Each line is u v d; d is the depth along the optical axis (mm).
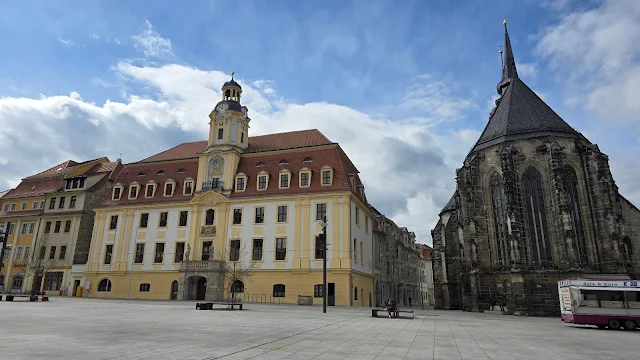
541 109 45812
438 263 59125
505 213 42625
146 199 60469
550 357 12461
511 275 38219
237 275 49594
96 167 73812
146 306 34250
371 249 61688
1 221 69562
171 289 55188
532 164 41844
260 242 53219
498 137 45125
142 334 14938
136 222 59625
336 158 54562
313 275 49906
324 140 58750
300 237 51688
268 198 54125
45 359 9461
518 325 25141
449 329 20922
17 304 31484
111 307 31609
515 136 43875
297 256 51125
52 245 65562
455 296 51781
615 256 38000
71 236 64750
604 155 40500
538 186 41344
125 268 57812
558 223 39312
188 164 61906
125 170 64938
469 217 44469
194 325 18844
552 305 36500
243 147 60625
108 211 61531
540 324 26609
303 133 63031
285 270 51031
